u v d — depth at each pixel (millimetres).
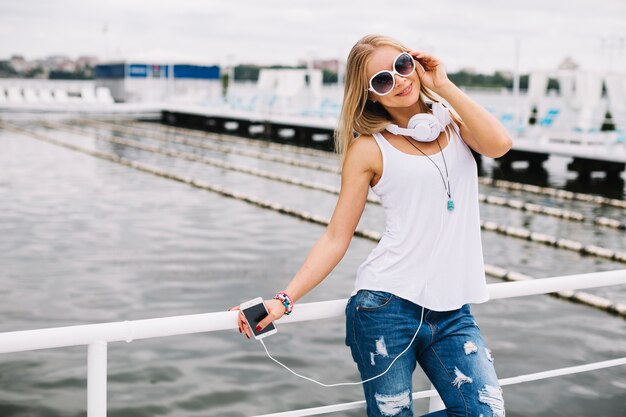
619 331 6539
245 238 10555
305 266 2277
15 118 38625
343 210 2291
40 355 5668
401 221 2244
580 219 12867
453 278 2244
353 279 8172
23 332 1951
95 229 11000
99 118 40500
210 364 5562
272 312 2221
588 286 2775
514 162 22016
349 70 2295
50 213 12352
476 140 2240
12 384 5129
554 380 5312
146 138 28844
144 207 13227
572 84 20562
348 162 2271
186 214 12586
